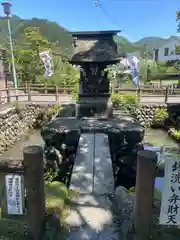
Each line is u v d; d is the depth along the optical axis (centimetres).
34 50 2166
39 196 251
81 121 758
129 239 262
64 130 632
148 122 1300
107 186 387
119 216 304
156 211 257
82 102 885
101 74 880
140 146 623
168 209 242
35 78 2073
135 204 251
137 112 1259
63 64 2319
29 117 1312
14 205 254
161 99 1429
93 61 820
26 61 2114
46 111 1277
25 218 262
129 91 1446
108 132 629
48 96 1550
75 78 1811
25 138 1167
